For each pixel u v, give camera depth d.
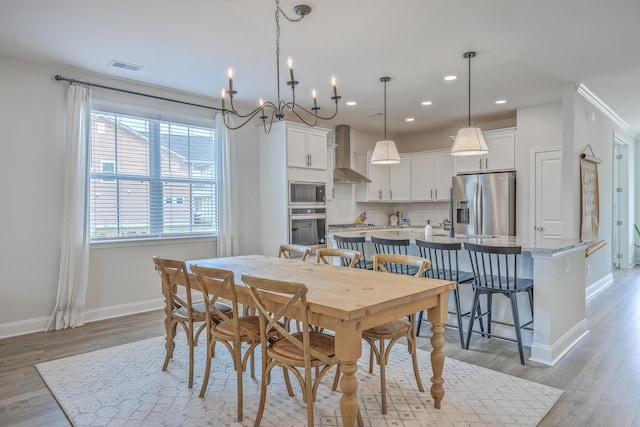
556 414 2.28
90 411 2.33
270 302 2.27
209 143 5.20
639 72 4.18
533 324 3.10
